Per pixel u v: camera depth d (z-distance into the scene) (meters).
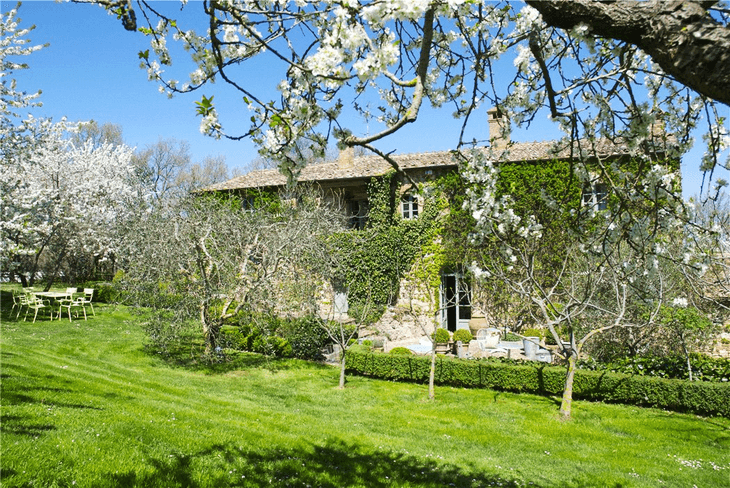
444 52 3.76
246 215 14.34
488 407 10.55
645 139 2.93
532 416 9.93
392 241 18.23
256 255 13.80
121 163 28.66
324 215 16.39
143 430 5.91
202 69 2.90
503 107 3.67
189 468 4.98
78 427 5.58
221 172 47.50
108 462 4.68
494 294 14.90
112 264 30.27
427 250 17.92
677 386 10.22
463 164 3.74
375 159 20.81
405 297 18.45
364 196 20.17
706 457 7.77
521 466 7.19
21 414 5.81
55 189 20.58
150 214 16.03
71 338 15.19
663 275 9.25
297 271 14.95
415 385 12.50
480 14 3.00
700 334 11.41
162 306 13.82
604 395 10.94
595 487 6.40
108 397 7.88
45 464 4.39
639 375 10.91
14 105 13.88
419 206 18.08
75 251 25.47
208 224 13.02
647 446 8.26
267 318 14.14
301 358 15.12
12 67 13.48
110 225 24.36
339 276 17.16
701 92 1.42
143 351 14.15
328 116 2.68
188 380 11.60
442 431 8.91
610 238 3.30
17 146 15.23
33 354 11.03
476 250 9.06
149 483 4.48
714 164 2.87
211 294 12.91
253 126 2.67
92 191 25.16
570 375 9.91
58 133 16.20
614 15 1.56
